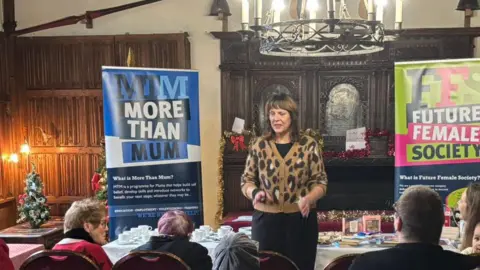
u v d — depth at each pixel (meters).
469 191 2.88
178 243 2.79
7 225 6.57
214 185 6.81
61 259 2.75
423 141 4.05
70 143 6.82
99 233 3.20
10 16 6.71
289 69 6.55
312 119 6.59
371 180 6.49
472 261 1.88
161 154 4.32
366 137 6.33
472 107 3.96
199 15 6.68
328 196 6.51
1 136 6.50
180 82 4.36
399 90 4.09
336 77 6.57
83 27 6.76
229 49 6.55
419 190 1.95
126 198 4.27
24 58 6.78
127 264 2.63
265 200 2.94
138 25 6.72
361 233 3.96
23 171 6.81
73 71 6.75
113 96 4.21
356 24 2.79
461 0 6.00
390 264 1.87
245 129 6.56
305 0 3.06
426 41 6.36
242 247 2.34
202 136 6.78
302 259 2.93
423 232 1.89
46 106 6.82
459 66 3.98
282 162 2.95
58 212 6.83
